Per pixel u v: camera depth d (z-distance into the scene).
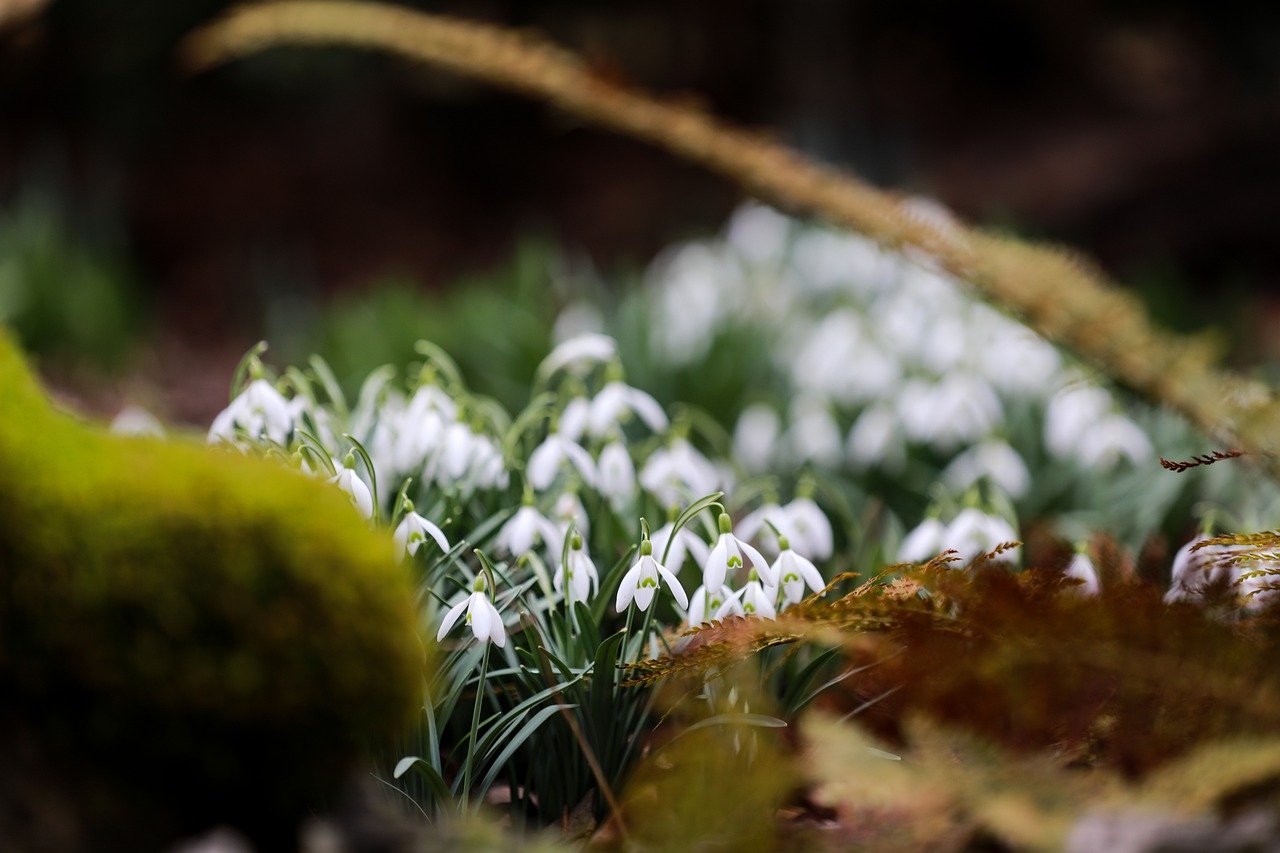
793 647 1.62
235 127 8.09
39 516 1.50
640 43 7.56
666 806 1.53
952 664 1.55
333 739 1.51
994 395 2.52
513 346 3.01
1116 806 1.50
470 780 1.59
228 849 1.48
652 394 2.89
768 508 1.75
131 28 6.79
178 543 1.50
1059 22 7.41
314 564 1.50
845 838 1.53
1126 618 1.53
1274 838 1.47
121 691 1.49
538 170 8.38
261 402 1.68
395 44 1.91
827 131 5.71
